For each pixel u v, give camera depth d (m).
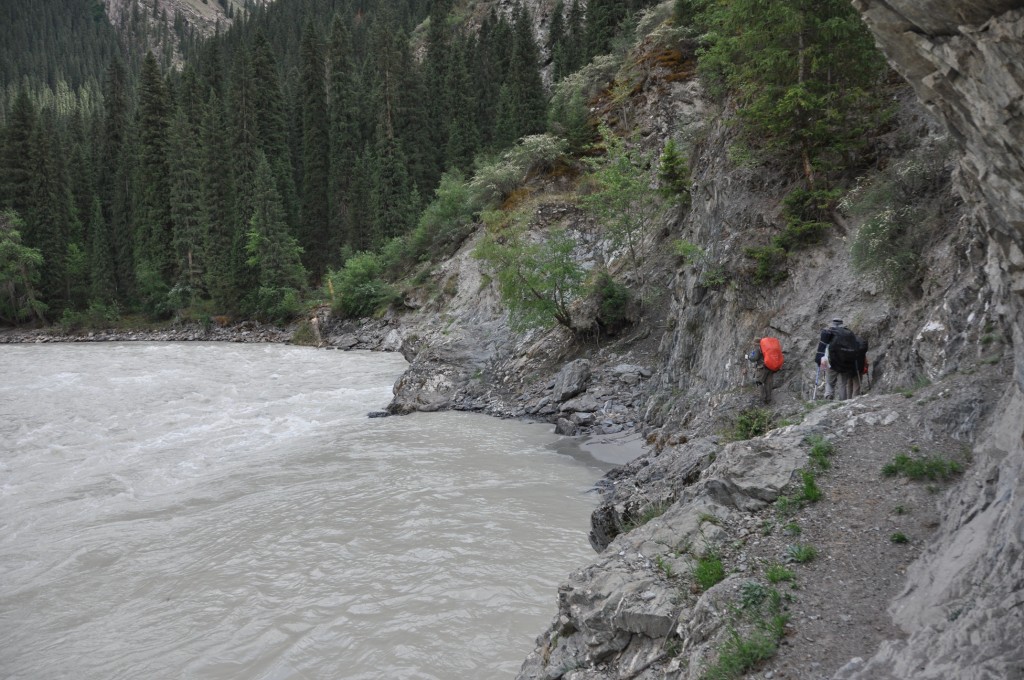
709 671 4.31
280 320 50.66
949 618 3.96
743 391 12.31
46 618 7.87
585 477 12.77
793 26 12.14
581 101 37.56
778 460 6.48
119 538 10.28
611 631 5.29
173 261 57.16
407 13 102.50
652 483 8.50
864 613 4.49
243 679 6.48
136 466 14.47
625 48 40.06
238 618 7.63
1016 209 4.13
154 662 6.86
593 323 20.69
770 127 13.12
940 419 6.37
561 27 68.50
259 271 53.78
